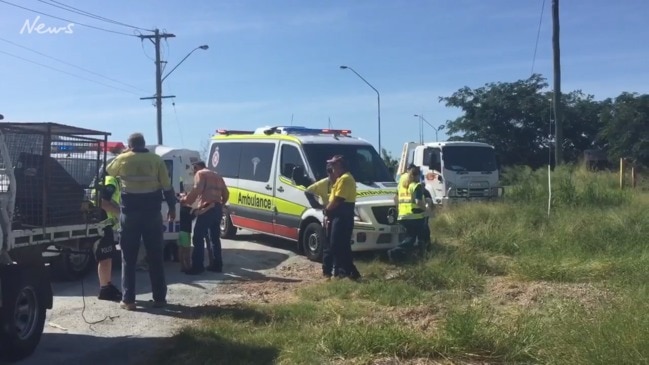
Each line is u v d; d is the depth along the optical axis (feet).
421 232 37.91
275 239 49.55
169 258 40.29
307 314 25.50
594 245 37.11
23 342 20.79
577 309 21.89
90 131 24.08
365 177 42.34
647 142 104.73
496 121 124.67
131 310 27.12
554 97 82.38
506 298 27.66
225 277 35.12
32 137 22.00
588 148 126.41
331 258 34.32
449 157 63.72
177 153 40.70
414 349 20.12
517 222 45.06
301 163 42.11
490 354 19.66
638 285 26.68
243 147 48.01
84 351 21.88
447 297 27.66
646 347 16.90
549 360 18.29
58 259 32.27
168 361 20.65
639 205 52.49
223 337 22.67
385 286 29.40
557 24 80.64
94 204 25.29
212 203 35.83
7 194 20.07
